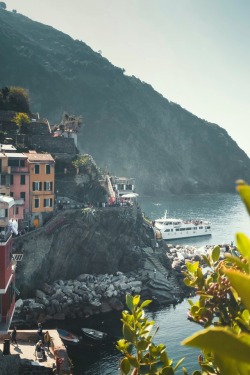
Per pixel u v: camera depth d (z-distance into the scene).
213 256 6.79
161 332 67.75
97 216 93.81
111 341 65.31
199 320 5.99
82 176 107.56
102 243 93.75
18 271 77.69
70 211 90.06
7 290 41.28
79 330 69.88
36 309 74.44
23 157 86.69
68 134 121.06
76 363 58.12
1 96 124.69
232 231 173.12
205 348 2.20
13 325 69.81
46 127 116.69
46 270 83.94
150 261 103.12
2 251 39.69
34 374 36.94
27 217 86.50
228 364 2.77
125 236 99.75
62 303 77.56
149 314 78.19
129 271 98.06
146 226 118.88
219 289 5.95
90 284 87.06
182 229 154.00
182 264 106.25
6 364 34.69
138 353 6.22
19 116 111.69
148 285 90.12
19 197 86.19
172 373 5.88
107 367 57.47
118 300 81.62
